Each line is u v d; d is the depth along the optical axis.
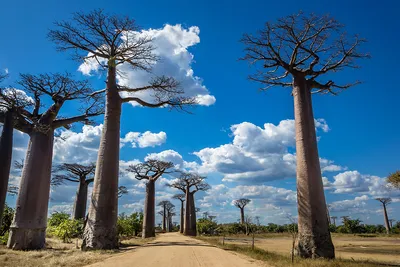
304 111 13.93
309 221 12.49
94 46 17.08
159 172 33.62
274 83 15.82
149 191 33.00
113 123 16.44
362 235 47.34
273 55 14.96
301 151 13.41
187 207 43.16
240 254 13.20
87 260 10.41
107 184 15.38
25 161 15.21
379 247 24.39
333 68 14.69
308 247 12.22
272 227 60.59
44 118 15.73
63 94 16.44
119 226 27.27
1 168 12.30
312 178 12.94
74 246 16.80
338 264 10.07
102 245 14.42
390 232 54.81
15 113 13.66
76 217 32.84
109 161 15.73
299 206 12.96
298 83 14.48
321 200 12.75
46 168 15.44
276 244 27.08
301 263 10.20
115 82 17.28
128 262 10.00
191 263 9.80
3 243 15.81
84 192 34.06
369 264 10.45
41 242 14.68
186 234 42.03
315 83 14.81
